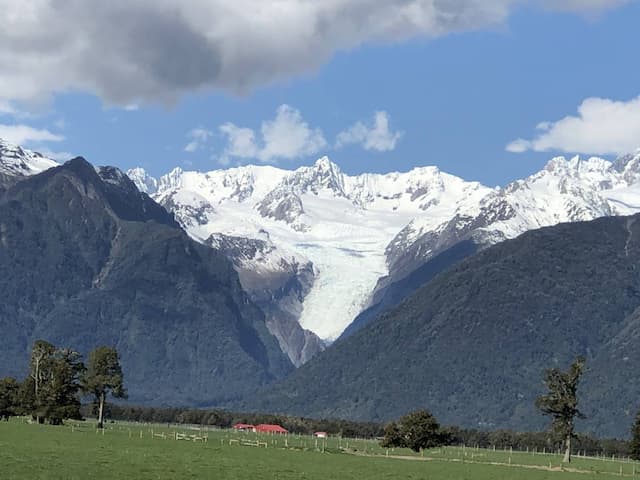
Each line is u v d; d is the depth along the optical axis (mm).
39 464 176625
